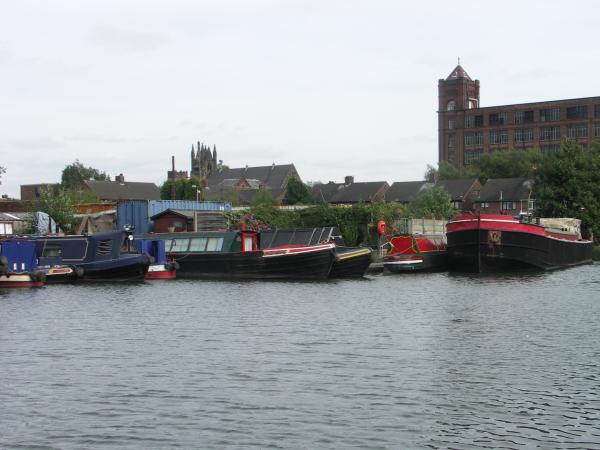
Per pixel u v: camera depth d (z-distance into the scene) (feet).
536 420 65.36
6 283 168.45
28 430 63.16
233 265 192.54
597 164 340.39
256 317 120.67
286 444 59.77
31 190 462.60
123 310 128.98
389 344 96.99
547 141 561.84
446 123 606.14
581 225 326.44
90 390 74.69
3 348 94.99
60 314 124.16
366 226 272.72
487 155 534.37
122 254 187.42
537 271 218.38
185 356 89.92
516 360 87.04
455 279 192.65
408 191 492.54
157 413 67.31
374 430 62.85
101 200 428.56
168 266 192.54
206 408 68.69
